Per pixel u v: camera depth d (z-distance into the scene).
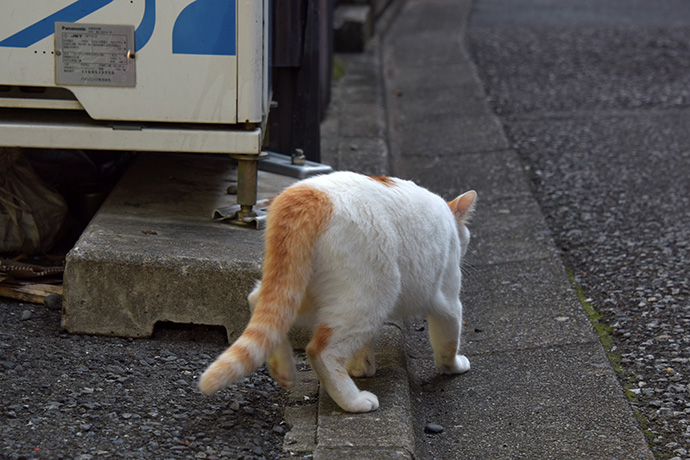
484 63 9.47
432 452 2.69
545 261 4.43
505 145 6.55
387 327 3.39
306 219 2.49
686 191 5.36
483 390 3.13
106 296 3.14
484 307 3.95
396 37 11.70
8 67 3.28
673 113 7.14
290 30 4.47
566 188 5.54
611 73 8.68
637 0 14.38
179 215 3.70
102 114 3.35
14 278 3.53
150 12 3.24
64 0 3.22
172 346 3.17
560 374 3.21
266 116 3.81
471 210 3.25
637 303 3.81
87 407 2.56
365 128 6.71
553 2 14.40
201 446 2.41
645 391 3.05
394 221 2.66
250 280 3.14
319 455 2.35
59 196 3.97
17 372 2.75
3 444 2.29
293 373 2.66
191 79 3.33
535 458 2.63
